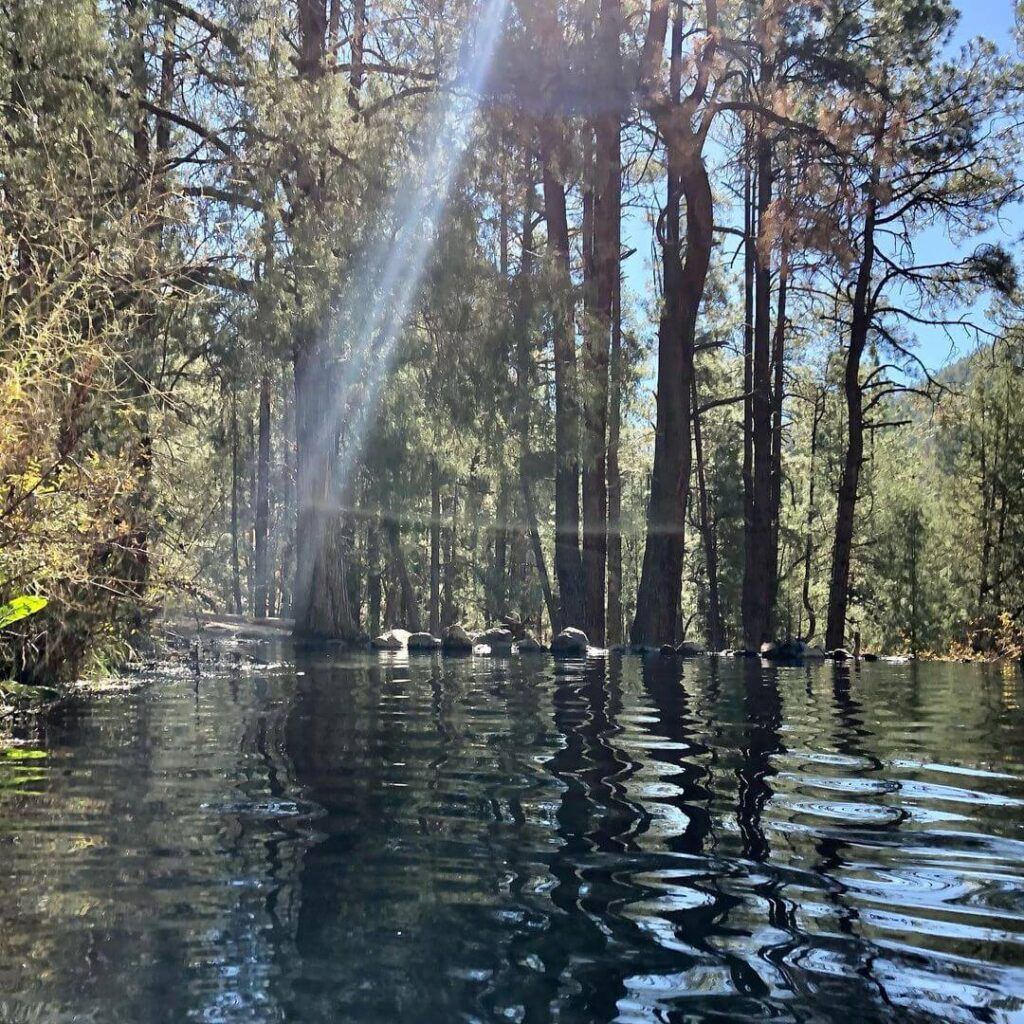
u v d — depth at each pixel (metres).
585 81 12.98
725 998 1.68
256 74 11.12
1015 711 5.91
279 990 1.67
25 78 9.12
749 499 22.25
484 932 1.96
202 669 7.90
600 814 2.93
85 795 3.11
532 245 18.25
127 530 5.34
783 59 16.55
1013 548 25.22
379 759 3.78
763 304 20.05
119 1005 1.60
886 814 3.00
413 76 13.17
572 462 13.95
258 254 10.45
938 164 17.53
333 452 13.45
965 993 1.72
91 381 4.82
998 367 24.02
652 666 9.47
